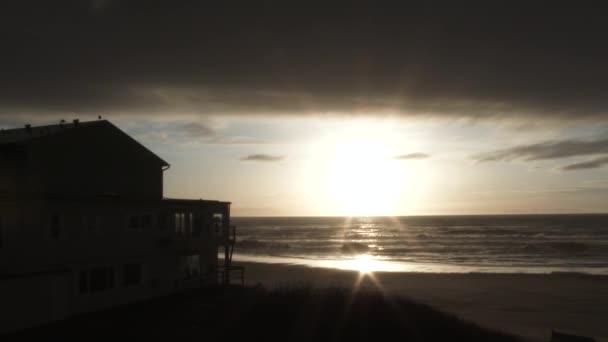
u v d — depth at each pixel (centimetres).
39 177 2092
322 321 1978
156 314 2105
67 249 2020
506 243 9625
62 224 2011
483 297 3544
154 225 2519
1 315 1753
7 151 2091
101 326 1895
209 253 2941
